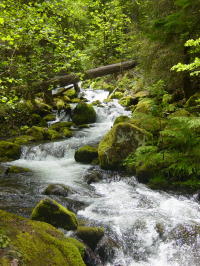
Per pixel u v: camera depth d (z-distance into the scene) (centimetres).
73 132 1199
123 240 462
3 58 961
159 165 680
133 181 710
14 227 339
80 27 1525
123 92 1731
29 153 969
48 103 1531
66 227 443
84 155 881
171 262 428
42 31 841
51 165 885
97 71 1360
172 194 630
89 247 421
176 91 1098
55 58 1026
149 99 745
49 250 318
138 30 1254
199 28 454
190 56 860
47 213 445
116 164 765
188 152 546
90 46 1527
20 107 1180
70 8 1109
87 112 1368
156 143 708
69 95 1733
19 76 990
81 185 704
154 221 500
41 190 662
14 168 809
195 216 527
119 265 423
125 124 780
